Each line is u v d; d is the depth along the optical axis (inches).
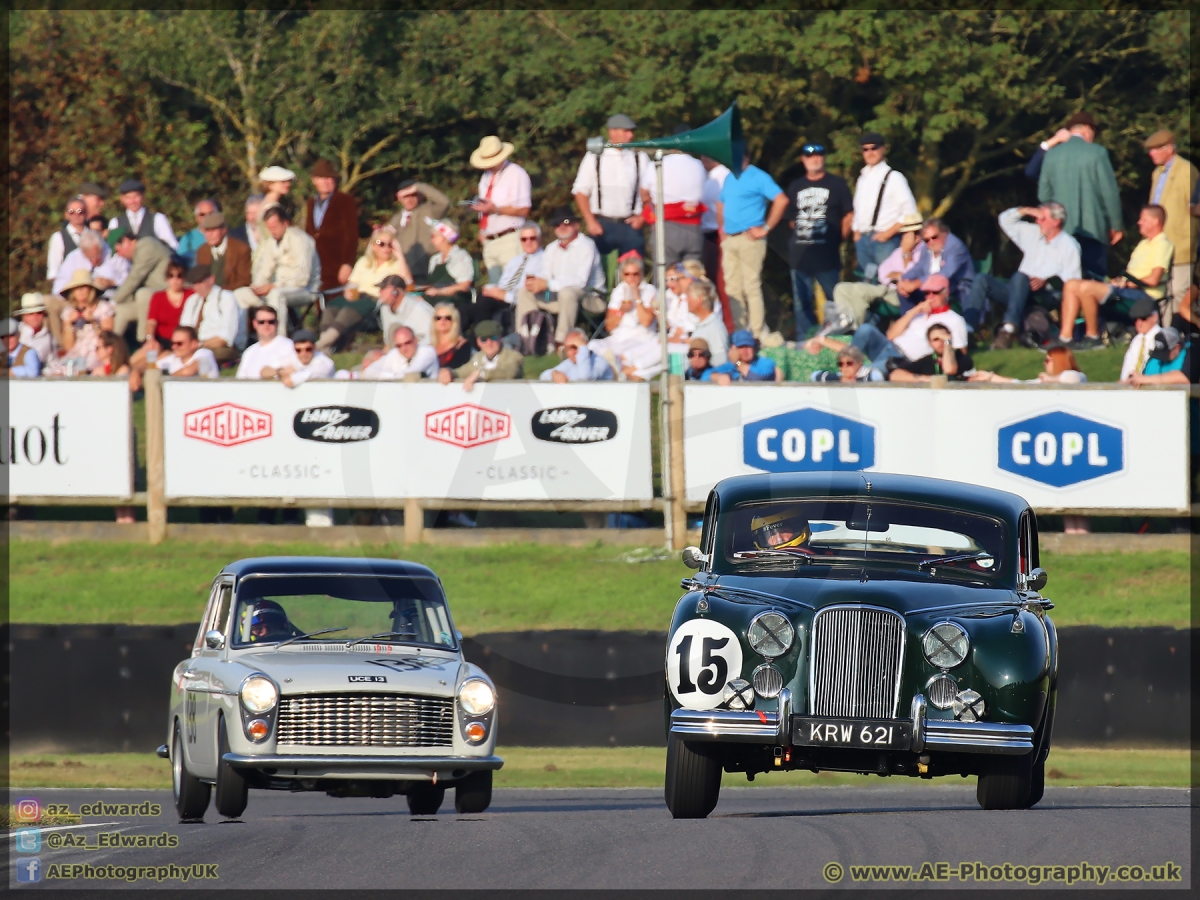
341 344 2399.1
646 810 1165.7
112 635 1748.3
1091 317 2417.6
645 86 3206.2
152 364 2314.2
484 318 2358.5
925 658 969.5
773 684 973.8
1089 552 2146.9
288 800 1510.8
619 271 2293.3
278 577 1270.9
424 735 1157.1
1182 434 2122.3
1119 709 1739.7
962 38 3233.3
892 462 2113.7
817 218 2396.7
